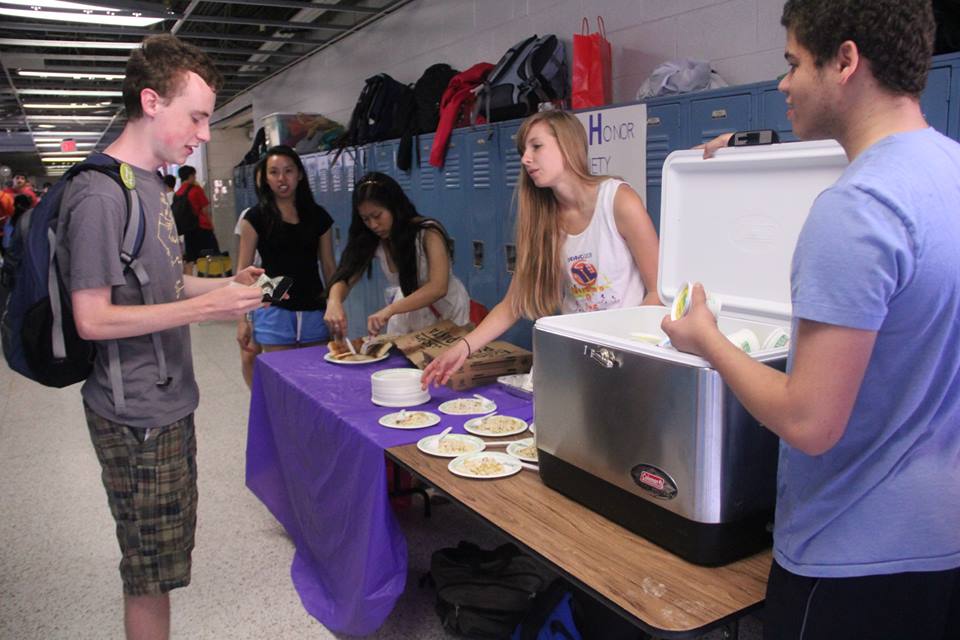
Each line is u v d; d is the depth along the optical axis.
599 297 2.06
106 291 1.63
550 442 1.53
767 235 1.56
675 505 1.24
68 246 1.62
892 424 0.88
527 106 3.79
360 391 2.40
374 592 1.92
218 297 1.72
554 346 1.46
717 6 3.26
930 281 0.82
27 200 10.19
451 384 2.38
